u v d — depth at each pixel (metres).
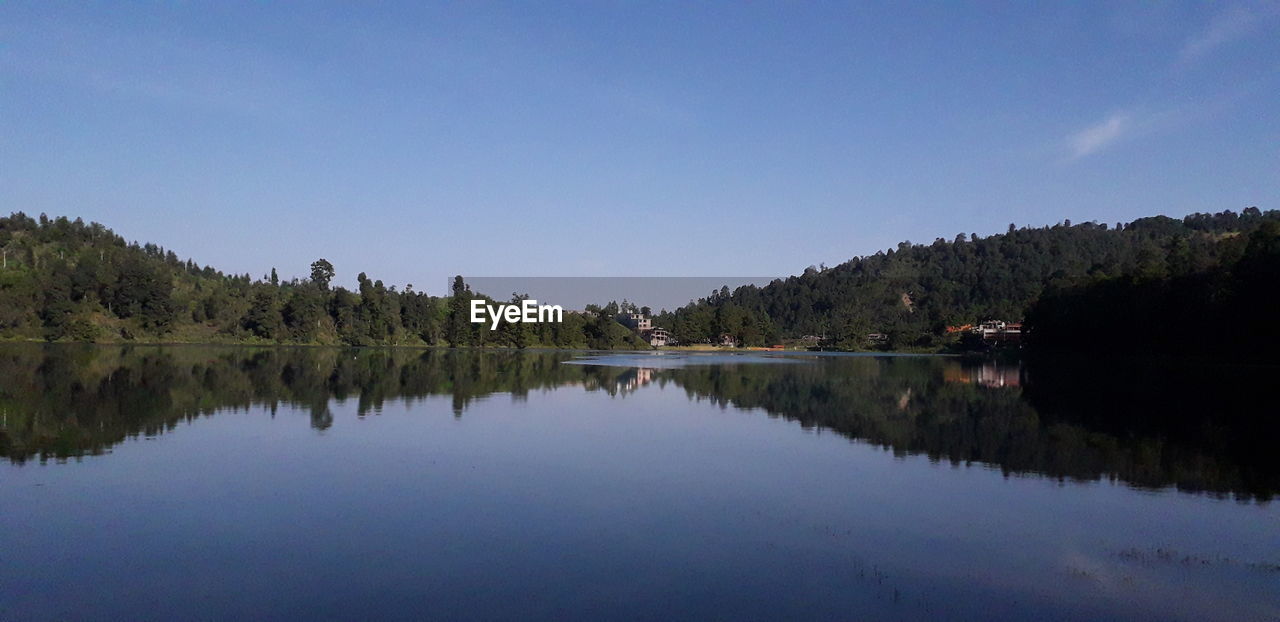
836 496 16.14
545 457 20.12
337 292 121.44
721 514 14.65
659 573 11.38
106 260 108.94
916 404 34.44
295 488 16.39
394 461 19.34
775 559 12.05
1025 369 65.69
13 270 99.38
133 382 39.66
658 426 26.25
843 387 44.28
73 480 16.94
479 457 20.00
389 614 9.83
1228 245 69.94
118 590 10.62
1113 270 113.19
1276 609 10.21
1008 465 19.56
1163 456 20.91
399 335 125.00
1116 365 70.25
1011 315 147.62
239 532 13.27
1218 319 61.91
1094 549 12.69
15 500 15.21
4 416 26.19
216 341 106.88
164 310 103.25
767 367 69.75
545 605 10.13
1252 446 22.55
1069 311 88.19
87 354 67.31
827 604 10.24
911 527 13.88
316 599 10.32
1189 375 54.22
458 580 11.04
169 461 19.06
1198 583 11.14
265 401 31.92
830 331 167.25
